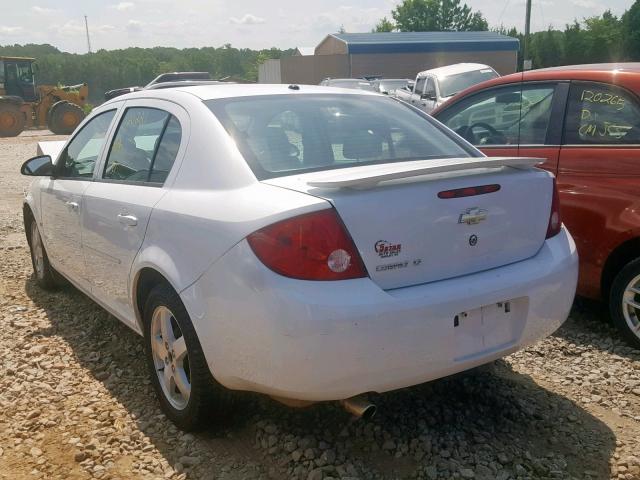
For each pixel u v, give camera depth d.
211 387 3.04
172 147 3.43
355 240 2.64
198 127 3.29
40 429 3.32
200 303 2.90
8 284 5.77
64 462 3.05
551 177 3.29
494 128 5.10
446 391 3.62
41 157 4.63
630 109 4.30
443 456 3.01
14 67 27.70
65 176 4.62
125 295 3.66
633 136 4.25
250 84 3.92
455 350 2.81
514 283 2.96
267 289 2.61
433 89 15.20
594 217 4.32
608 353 4.15
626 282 4.16
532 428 3.26
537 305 3.05
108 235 3.73
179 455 3.09
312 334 2.54
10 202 10.10
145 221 3.32
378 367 2.64
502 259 3.05
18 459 3.08
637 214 4.12
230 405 3.14
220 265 2.78
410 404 3.47
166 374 3.36
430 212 2.79
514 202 3.06
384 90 20.59
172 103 3.59
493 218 2.98
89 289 4.30
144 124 3.78
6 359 4.16
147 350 3.49
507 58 34.91
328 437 3.17
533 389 3.67
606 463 2.97
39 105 28.44
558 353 4.14
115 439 3.22
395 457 3.01
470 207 2.90
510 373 3.87
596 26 52.56
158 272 3.25
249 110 3.41
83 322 4.79
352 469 2.90
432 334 2.72
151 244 3.27
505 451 3.05
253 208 2.77
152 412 3.48
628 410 3.44
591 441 3.15
